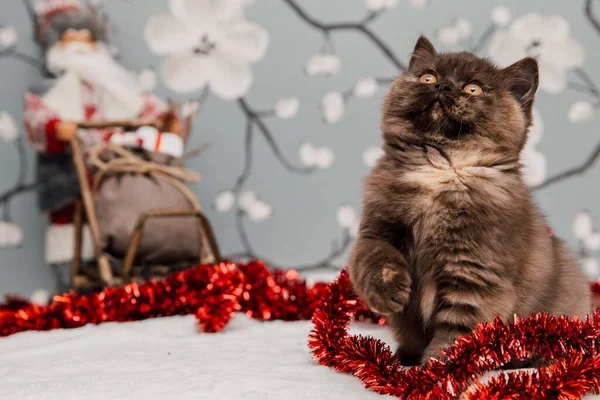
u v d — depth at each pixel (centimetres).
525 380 50
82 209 93
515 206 58
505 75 63
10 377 56
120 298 78
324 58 117
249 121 116
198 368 57
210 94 115
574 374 50
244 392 51
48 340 69
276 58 117
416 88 62
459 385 51
